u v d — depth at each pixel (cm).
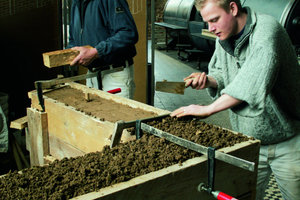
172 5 918
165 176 113
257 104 139
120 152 132
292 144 171
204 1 147
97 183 106
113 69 236
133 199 108
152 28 407
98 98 223
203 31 577
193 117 162
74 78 222
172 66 767
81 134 191
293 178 175
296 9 463
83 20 257
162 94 554
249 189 144
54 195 103
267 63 136
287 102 164
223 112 477
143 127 145
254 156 140
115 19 242
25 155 315
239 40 152
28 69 349
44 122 217
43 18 341
